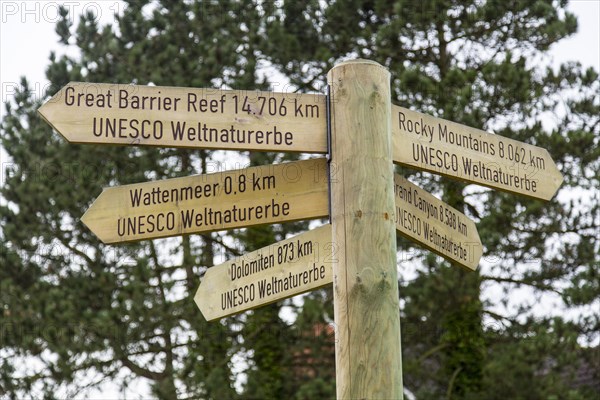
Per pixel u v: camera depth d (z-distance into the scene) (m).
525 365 13.35
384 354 3.80
